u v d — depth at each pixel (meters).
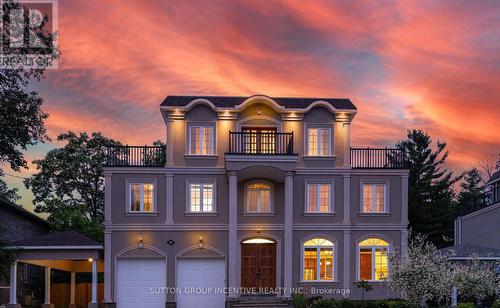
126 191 28.70
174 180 29.02
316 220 29.30
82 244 27.61
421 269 19.42
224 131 29.45
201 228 28.83
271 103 29.27
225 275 28.75
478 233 33.25
